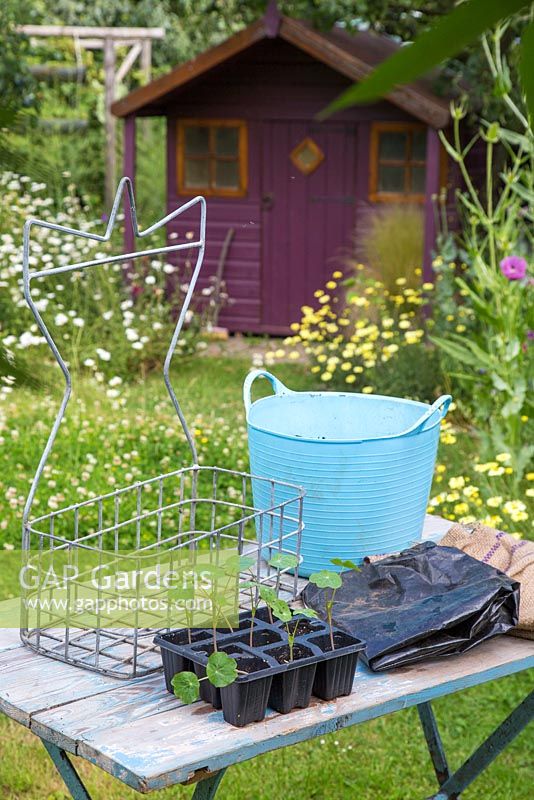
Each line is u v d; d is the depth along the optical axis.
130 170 8.47
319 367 6.67
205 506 4.39
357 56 7.88
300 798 2.69
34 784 2.73
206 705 1.51
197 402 6.40
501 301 4.94
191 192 9.05
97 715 1.48
